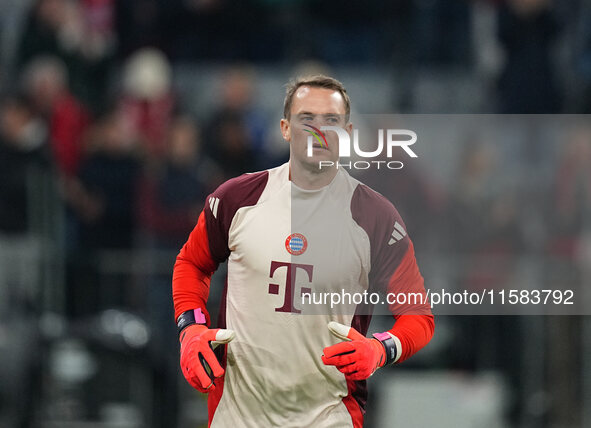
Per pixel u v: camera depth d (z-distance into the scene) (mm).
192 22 32781
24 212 24203
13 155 25031
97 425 22078
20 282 23172
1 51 30781
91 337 22281
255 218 11203
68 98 28234
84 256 23688
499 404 22141
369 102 31641
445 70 32188
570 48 30484
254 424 11242
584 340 22125
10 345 22047
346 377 10953
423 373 22391
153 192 25438
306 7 33156
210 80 32594
